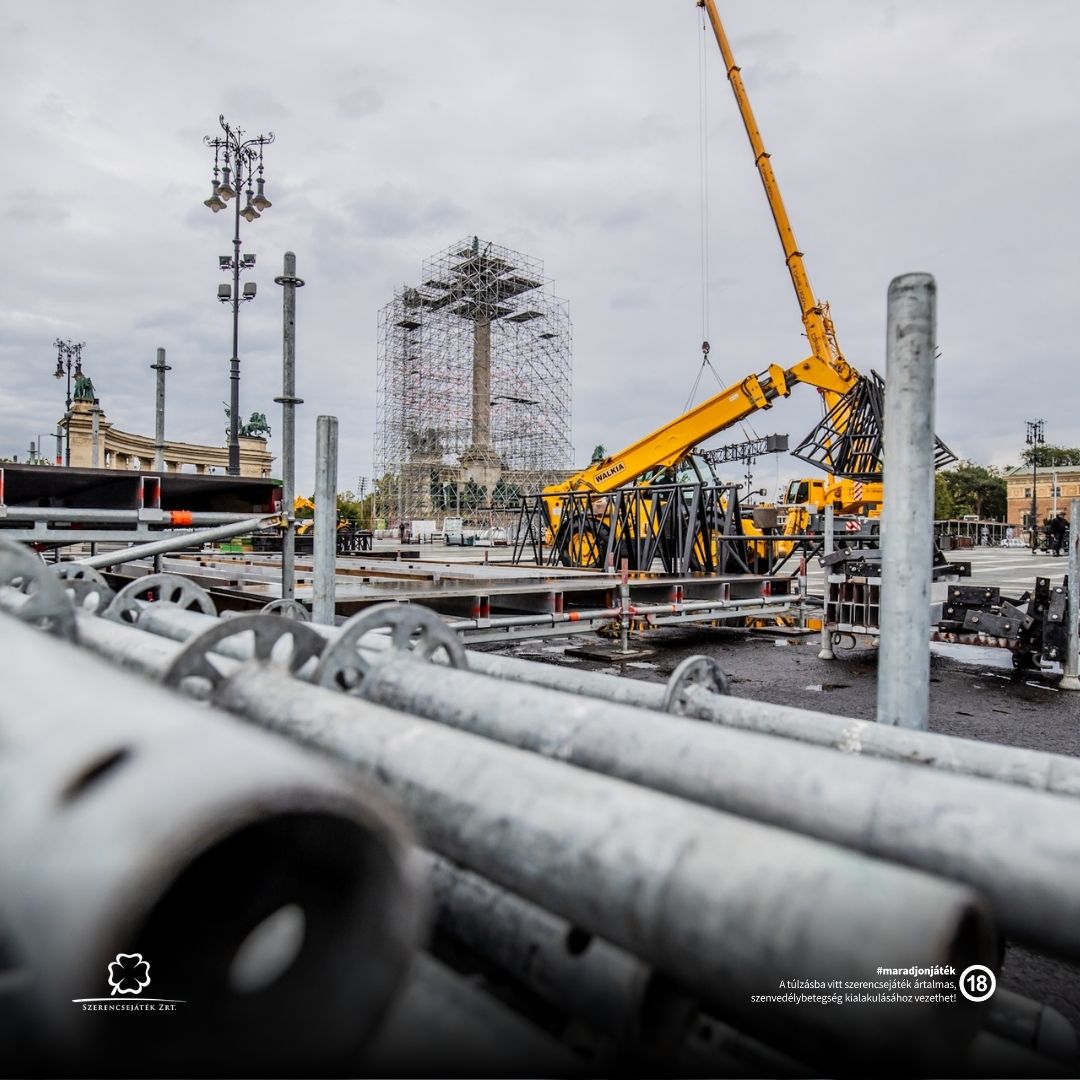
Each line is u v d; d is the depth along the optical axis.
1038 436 75.44
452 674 1.93
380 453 58.41
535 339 59.28
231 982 0.78
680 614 9.49
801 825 1.31
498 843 1.08
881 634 2.73
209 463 44.38
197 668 1.75
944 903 0.73
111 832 0.65
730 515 11.68
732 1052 1.19
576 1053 1.19
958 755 1.85
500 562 16.62
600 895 0.95
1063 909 1.05
